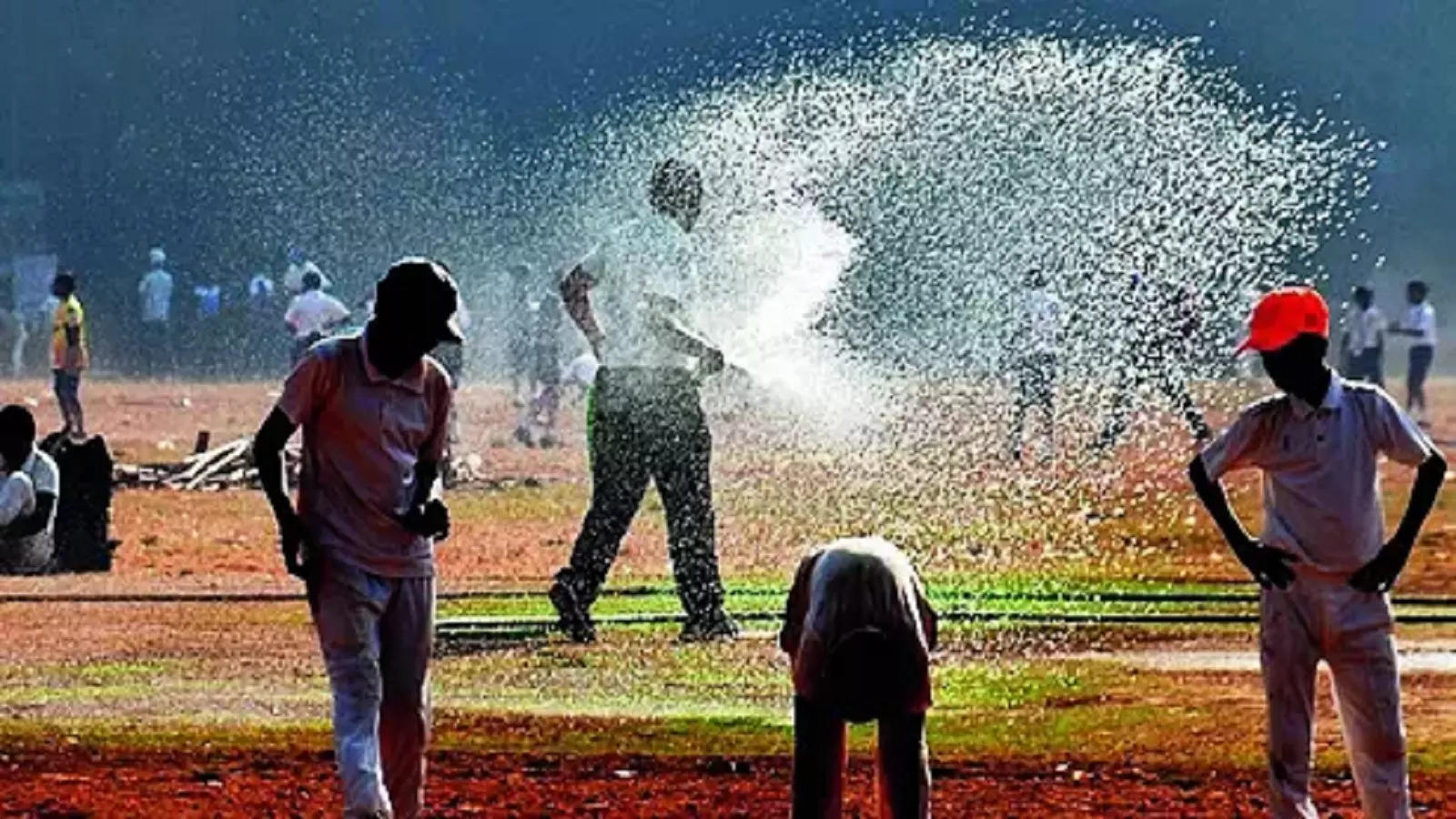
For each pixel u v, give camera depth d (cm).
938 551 6359
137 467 8681
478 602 5381
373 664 2533
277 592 5541
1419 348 11631
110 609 5203
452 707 3906
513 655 4488
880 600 2295
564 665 4356
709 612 4684
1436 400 13175
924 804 2292
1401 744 2536
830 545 2405
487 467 9431
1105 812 3059
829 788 2300
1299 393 2523
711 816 3044
